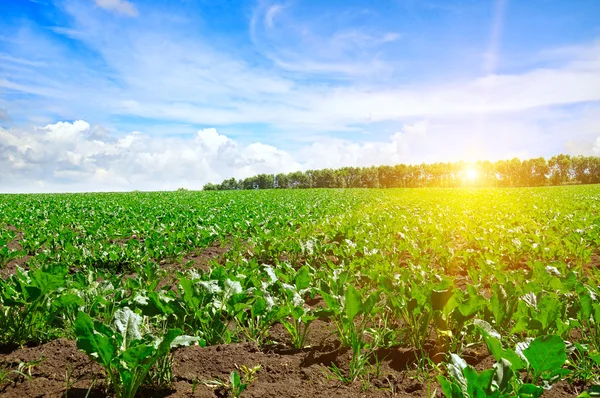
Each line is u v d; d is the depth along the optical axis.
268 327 3.73
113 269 7.05
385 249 7.90
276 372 3.03
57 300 3.42
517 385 2.36
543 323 3.13
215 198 30.39
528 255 7.48
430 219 11.80
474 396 2.09
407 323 3.71
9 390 2.71
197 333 3.46
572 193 31.06
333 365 3.05
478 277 5.71
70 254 7.41
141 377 2.54
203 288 3.62
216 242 9.95
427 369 3.05
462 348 3.33
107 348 2.43
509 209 16.44
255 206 20.30
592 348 3.27
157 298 3.50
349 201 25.09
